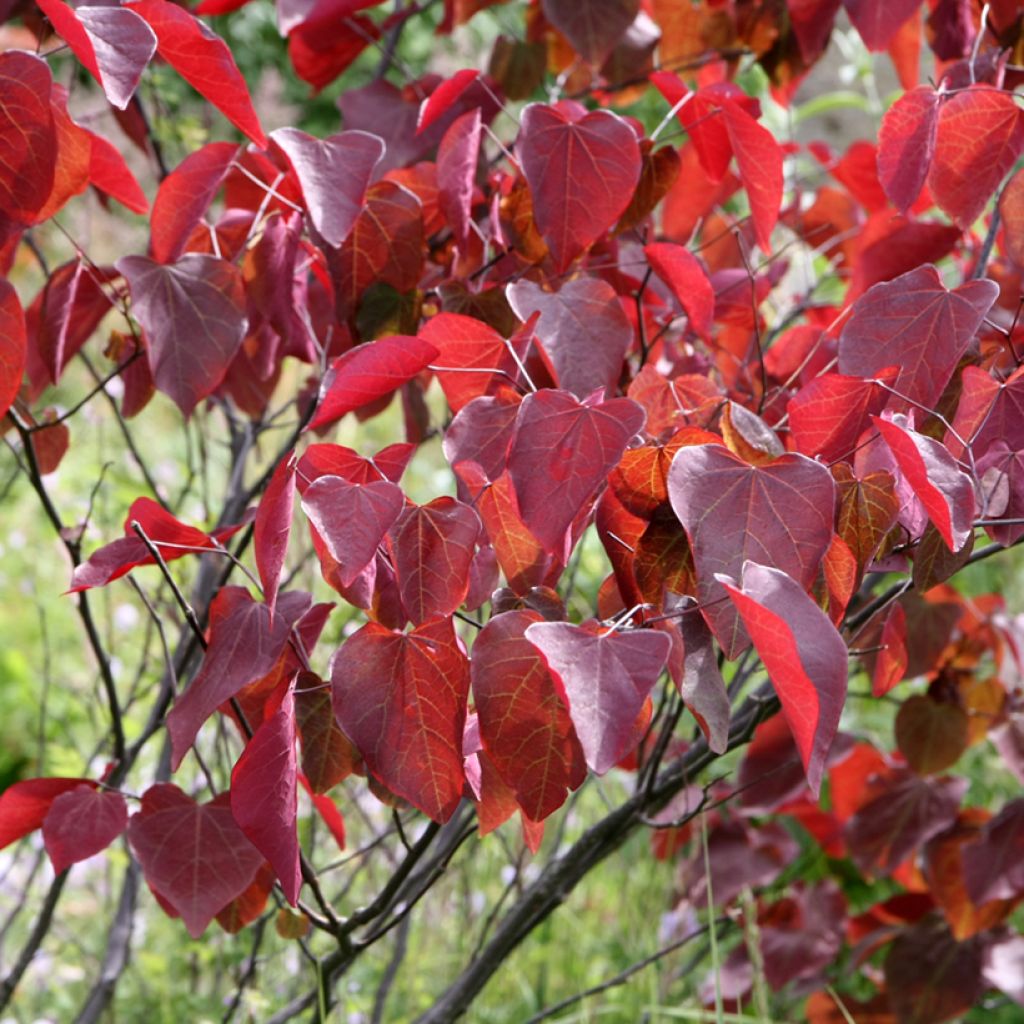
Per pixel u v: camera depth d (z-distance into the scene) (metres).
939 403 1.67
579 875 1.88
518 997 2.55
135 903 2.12
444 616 1.54
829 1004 2.34
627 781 2.81
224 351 1.72
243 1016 2.07
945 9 1.93
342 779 1.63
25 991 2.62
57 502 3.37
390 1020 2.35
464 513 1.55
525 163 1.69
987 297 1.59
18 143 1.58
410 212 1.75
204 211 1.73
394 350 1.57
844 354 1.62
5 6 1.94
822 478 1.50
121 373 1.86
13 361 1.61
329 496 1.53
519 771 1.53
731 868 2.26
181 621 2.09
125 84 1.53
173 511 2.06
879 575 1.93
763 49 2.07
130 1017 2.42
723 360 2.00
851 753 2.13
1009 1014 2.74
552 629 1.47
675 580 1.55
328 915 1.71
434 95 1.75
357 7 1.91
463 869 2.36
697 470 1.51
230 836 1.66
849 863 2.83
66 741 3.30
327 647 2.22
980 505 1.58
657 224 2.37
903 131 1.68
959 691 2.05
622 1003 2.50
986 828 2.07
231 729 2.40
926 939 2.21
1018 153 1.68
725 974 2.29
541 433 1.53
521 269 1.83
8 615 4.22
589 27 1.93
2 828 1.68
